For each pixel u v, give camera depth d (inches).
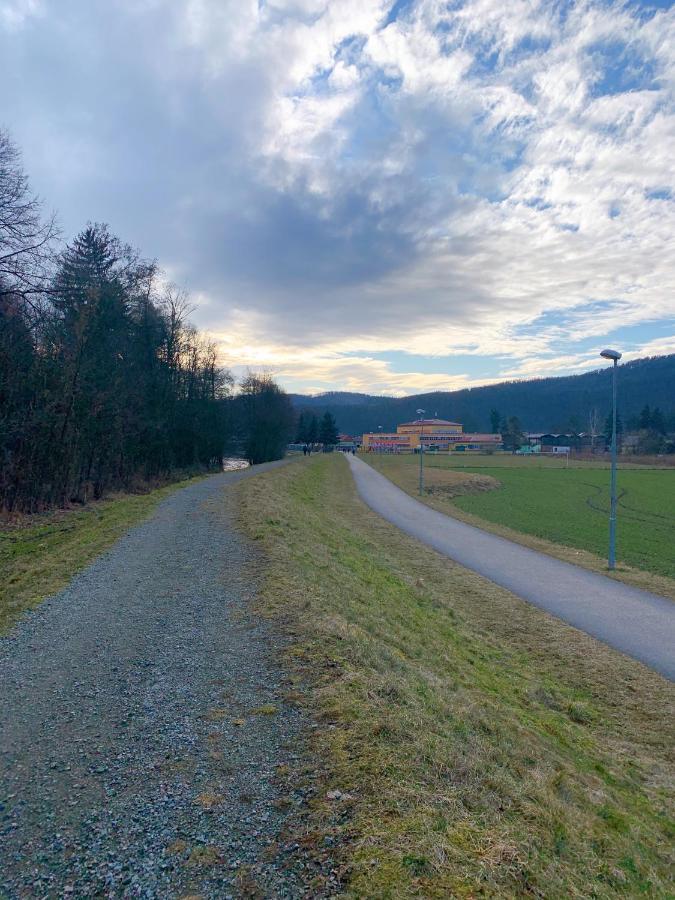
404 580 596.7
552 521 1266.0
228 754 176.6
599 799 208.2
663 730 327.9
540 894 124.2
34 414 836.0
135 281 1219.2
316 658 251.6
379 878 120.8
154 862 129.4
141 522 667.4
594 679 394.0
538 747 243.3
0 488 839.1
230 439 2696.9
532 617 525.3
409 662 298.5
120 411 1111.6
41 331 855.7
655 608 558.9
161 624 309.6
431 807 147.3
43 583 403.2
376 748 174.1
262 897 118.3
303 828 139.6
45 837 139.2
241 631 293.9
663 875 163.9
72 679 239.1
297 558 481.1
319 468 2369.6
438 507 1376.7
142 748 181.8
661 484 2288.4
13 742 187.5
